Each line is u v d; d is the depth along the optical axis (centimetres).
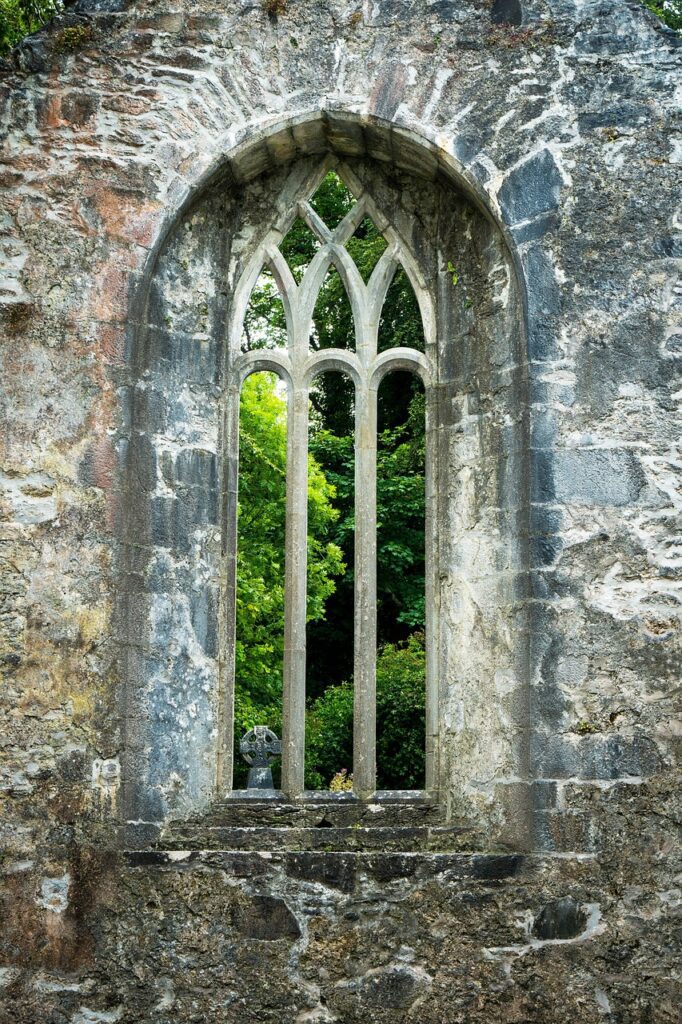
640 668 840
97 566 845
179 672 883
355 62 911
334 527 1919
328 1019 811
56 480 852
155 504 881
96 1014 807
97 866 820
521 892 819
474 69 905
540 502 853
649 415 866
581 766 829
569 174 888
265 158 933
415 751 1516
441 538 927
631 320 874
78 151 885
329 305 1920
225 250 952
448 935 819
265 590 1636
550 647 841
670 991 806
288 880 826
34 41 895
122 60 898
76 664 836
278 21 912
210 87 903
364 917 823
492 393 905
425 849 872
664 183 889
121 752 834
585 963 809
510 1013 807
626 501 855
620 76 898
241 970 816
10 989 806
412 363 945
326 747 1623
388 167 964
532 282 877
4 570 844
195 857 827
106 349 865
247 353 942
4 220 876
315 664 1958
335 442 1942
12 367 862
